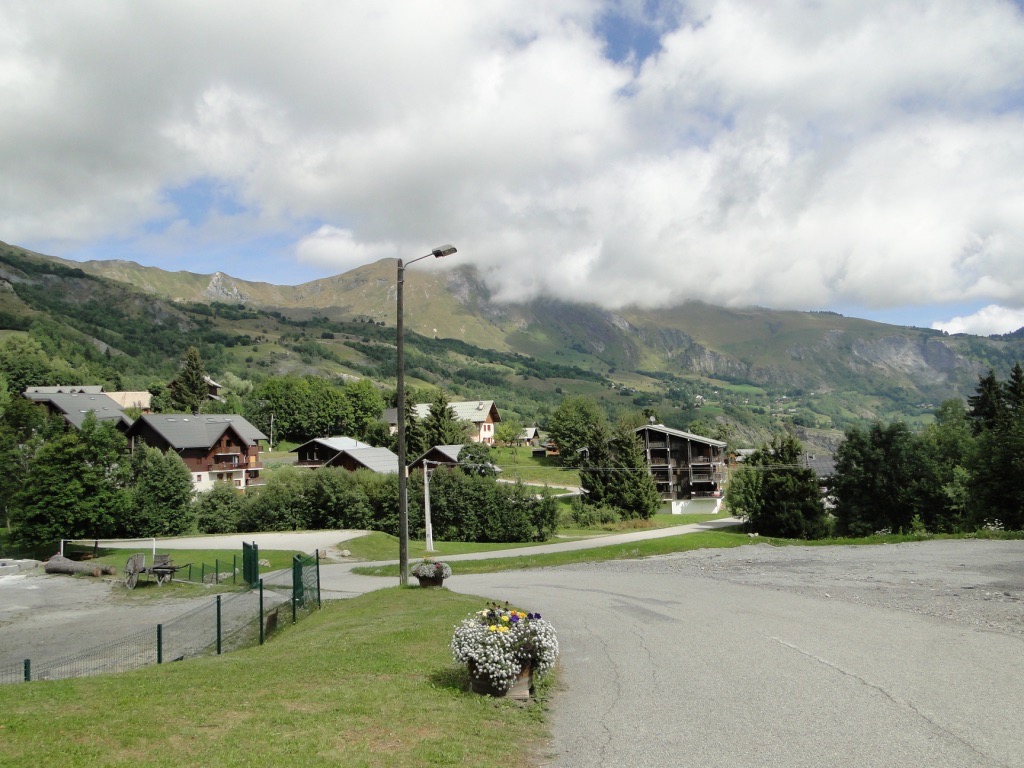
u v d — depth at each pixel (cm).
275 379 15462
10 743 758
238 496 6328
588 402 11962
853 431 6388
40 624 2592
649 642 1483
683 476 10162
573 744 855
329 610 2169
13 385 13500
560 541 5850
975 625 1491
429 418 11012
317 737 820
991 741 805
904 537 4156
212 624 2170
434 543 5766
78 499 4256
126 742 775
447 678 1137
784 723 902
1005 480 4944
